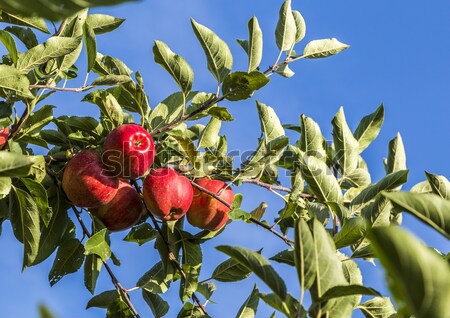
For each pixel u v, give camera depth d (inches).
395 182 180.9
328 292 98.2
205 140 208.4
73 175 190.7
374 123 214.5
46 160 193.9
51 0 61.9
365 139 214.8
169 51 192.1
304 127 193.0
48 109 182.2
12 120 186.1
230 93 187.9
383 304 171.9
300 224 98.0
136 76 194.4
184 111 196.7
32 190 176.2
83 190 190.7
